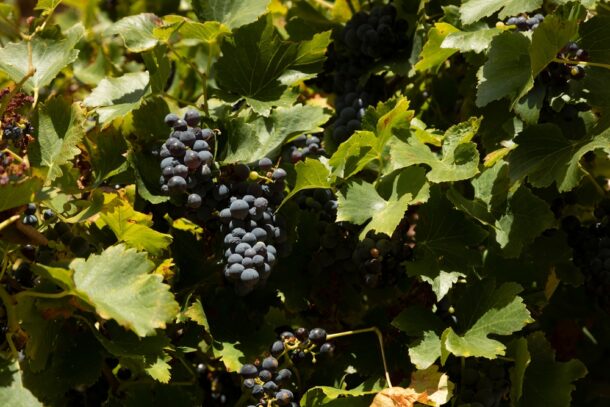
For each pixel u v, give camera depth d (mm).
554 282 1394
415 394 1286
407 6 1476
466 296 1347
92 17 1666
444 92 1497
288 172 1389
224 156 1332
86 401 1354
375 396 1298
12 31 1609
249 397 1345
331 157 1367
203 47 1628
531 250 1424
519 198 1361
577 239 1400
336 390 1297
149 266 1234
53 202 1381
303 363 1354
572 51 1330
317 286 1388
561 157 1320
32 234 1240
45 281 1262
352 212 1330
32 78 1384
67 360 1289
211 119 1355
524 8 1342
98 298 1222
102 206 1287
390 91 1514
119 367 1378
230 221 1304
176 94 1621
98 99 1397
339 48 1501
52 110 1337
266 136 1378
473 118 1354
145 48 1385
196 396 1352
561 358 1509
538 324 1476
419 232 1358
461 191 1402
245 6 1409
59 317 1286
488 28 1412
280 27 1636
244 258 1280
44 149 1327
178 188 1285
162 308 1214
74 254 1319
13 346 1241
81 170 1394
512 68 1342
